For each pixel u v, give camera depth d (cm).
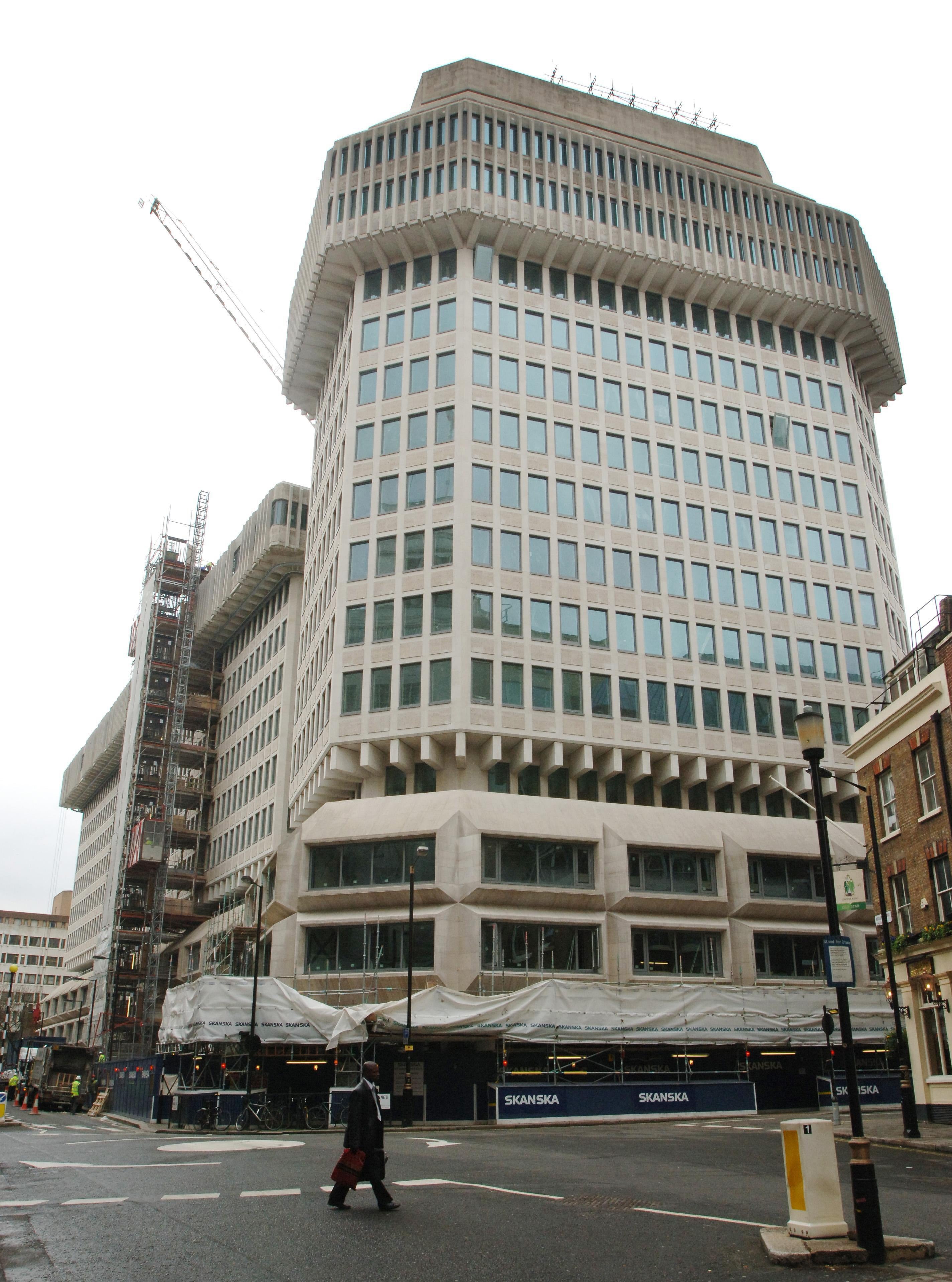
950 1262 895
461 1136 2573
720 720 5125
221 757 8931
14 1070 7656
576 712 4850
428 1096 3653
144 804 9025
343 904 4384
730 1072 3875
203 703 9175
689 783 5038
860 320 6197
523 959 4225
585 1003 3506
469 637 4784
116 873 9162
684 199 6022
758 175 6494
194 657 9556
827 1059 3925
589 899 4378
